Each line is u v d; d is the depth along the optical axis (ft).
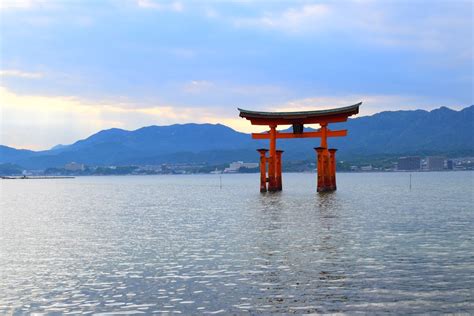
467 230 116.67
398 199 232.94
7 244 108.37
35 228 140.15
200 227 131.95
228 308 57.41
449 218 144.25
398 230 117.08
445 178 644.69
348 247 93.45
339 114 233.55
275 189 265.75
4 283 70.95
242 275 72.54
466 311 54.80
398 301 58.54
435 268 74.79
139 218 165.37
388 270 73.77
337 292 62.64
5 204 266.16
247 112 239.50
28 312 57.67
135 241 109.29
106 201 279.49
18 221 162.81
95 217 173.88
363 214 156.04
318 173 250.78
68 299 62.44
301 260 81.97
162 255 90.27
